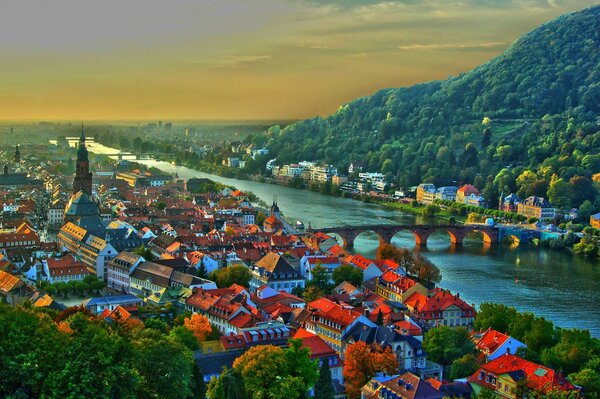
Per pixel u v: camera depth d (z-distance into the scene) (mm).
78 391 165000
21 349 169500
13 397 159125
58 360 172000
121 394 176375
